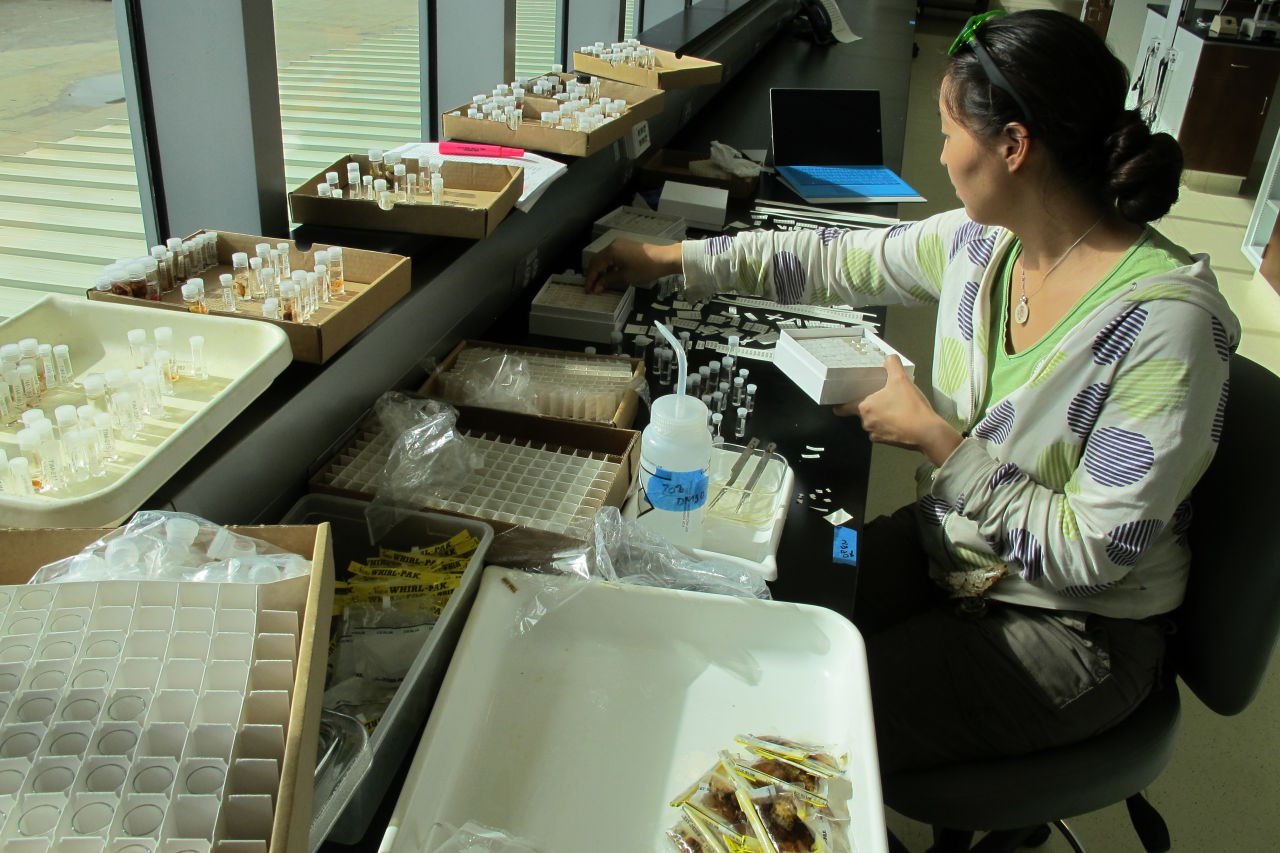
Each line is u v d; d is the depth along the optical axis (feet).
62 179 4.48
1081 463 3.63
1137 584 3.84
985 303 4.24
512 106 6.13
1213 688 3.85
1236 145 16.70
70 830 1.64
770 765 2.68
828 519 4.01
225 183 4.60
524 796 2.62
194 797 1.67
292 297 3.68
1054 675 3.83
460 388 4.39
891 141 10.25
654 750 2.77
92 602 2.01
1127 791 3.87
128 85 4.43
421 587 3.17
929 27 29.73
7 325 3.21
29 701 1.82
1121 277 3.59
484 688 2.90
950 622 4.07
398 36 7.15
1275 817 5.78
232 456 3.16
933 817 3.86
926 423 4.12
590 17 10.60
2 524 2.46
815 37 14.85
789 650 3.09
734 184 7.93
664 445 3.37
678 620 3.11
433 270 4.63
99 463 2.85
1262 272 13.30
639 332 5.57
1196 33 16.58
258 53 4.33
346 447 3.94
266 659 1.99
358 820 2.49
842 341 5.29
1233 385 3.88
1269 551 3.57
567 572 3.23
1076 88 3.36
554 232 6.41
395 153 5.53
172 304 3.66
